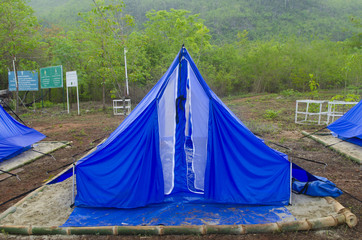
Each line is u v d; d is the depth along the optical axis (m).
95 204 4.25
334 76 22.67
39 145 8.57
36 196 4.82
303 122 11.12
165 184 4.49
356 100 13.35
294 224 3.64
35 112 17.02
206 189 4.24
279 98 20.95
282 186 4.28
